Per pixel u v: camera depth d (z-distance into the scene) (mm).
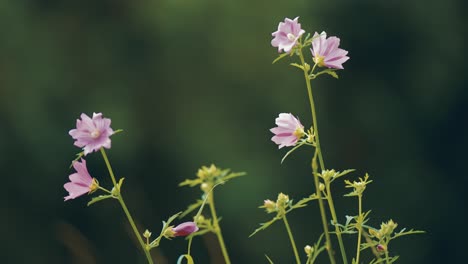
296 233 19422
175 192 20062
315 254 3082
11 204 19234
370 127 21625
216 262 3713
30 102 19344
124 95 20031
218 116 20312
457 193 21922
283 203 3115
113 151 19438
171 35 20297
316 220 19516
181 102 20359
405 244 21203
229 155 20016
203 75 20391
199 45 20312
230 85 20391
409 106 22094
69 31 20109
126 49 20312
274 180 19734
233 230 19266
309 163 20188
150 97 20312
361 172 21375
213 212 3209
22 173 19234
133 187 19578
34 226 19297
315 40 3156
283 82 20484
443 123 22172
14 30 19562
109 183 19391
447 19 22219
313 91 20969
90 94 19797
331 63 3141
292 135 3121
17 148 19234
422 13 22125
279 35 3133
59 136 19391
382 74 22031
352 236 15594
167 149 20172
